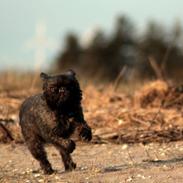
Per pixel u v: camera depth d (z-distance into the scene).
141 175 25.89
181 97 37.34
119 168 27.44
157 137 32.25
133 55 121.00
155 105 37.25
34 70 52.50
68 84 26.61
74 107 26.89
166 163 27.80
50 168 27.66
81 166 28.38
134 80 47.88
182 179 25.09
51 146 32.53
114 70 120.62
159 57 114.06
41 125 27.02
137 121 34.09
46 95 26.73
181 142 31.80
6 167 29.02
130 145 31.75
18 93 41.75
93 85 43.91
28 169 28.59
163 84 38.53
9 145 32.97
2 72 50.97
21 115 28.12
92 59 123.69
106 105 37.69
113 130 33.41
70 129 26.94
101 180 25.56
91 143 32.38
